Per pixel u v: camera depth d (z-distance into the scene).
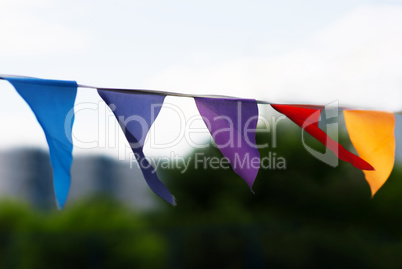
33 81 1.12
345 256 8.05
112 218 9.04
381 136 1.56
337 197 9.16
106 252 8.08
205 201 9.65
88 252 8.00
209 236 8.45
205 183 9.59
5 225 8.73
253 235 8.35
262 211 9.48
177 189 9.75
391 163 1.54
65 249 7.97
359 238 8.09
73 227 8.80
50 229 8.74
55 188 1.12
